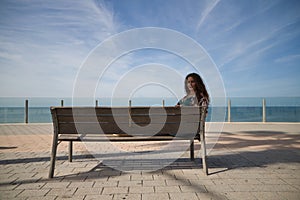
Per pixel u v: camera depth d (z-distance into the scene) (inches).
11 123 498.3
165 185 116.4
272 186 114.0
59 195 103.3
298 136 295.1
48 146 228.7
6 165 154.4
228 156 181.6
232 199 98.9
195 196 102.3
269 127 411.8
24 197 100.8
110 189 111.0
